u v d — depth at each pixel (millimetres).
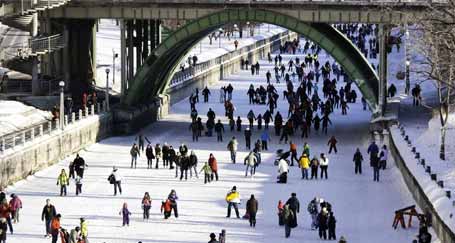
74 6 113938
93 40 122125
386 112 111188
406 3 108438
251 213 77188
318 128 117250
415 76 138125
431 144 94312
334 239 73688
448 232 67000
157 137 113688
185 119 126875
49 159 95688
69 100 109500
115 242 72062
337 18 110312
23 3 111438
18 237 73250
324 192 88250
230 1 111562
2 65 111312
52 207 73750
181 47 120562
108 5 113625
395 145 96562
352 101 139625
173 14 112750
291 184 91375
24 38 117688
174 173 95625
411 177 84250
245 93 150125
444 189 75750
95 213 80188
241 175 95000
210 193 87938
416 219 78500
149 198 78750
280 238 74188
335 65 162875
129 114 114625
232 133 116688
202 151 106062
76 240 68562
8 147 88625
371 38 196375
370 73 114000
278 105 139000
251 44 185875
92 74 122125
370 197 86250
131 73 118438
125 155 103438
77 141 103125
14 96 112125
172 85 137875
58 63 118875
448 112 97938
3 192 80500
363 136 114250
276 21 111500
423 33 135250
